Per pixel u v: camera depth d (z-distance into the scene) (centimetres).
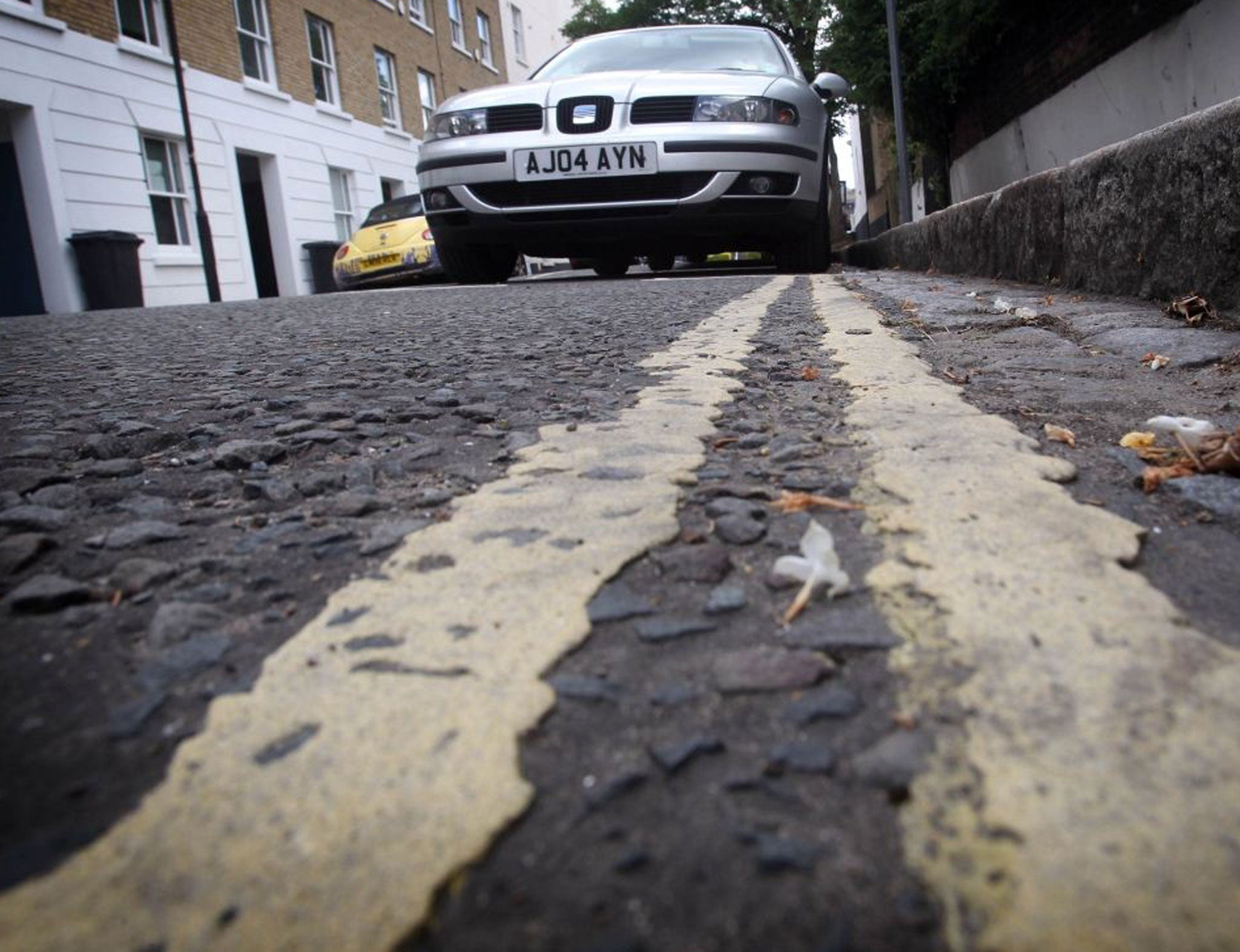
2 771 93
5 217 1235
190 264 1451
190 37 1470
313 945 69
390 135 2142
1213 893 69
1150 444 192
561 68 841
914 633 109
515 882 74
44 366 411
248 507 182
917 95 1250
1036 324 368
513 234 795
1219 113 306
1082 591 117
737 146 743
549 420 248
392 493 185
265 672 107
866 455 190
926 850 75
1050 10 873
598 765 88
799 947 67
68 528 171
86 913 73
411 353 396
